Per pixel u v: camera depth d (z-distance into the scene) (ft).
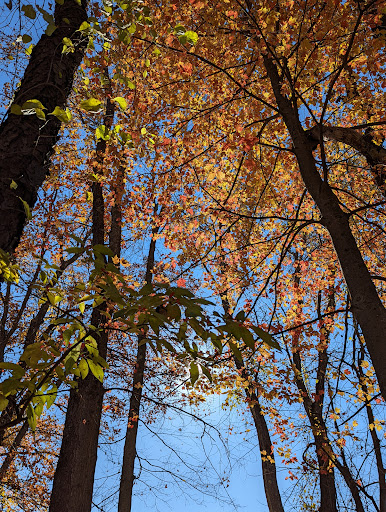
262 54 16.12
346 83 21.36
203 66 20.68
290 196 26.30
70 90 10.62
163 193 23.93
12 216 8.16
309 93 22.93
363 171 26.43
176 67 19.56
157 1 17.89
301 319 26.68
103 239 26.61
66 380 5.60
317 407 30.37
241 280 24.88
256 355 23.47
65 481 20.71
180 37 10.08
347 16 16.14
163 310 5.20
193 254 24.47
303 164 14.49
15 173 8.45
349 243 12.56
